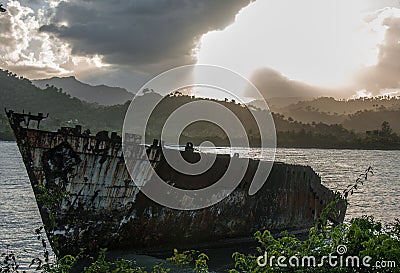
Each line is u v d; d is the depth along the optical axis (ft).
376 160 402.11
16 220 92.07
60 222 56.08
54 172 55.47
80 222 57.98
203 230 71.51
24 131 53.67
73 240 57.67
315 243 24.49
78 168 56.85
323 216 28.25
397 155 507.30
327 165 323.16
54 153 55.21
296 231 88.99
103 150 58.08
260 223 80.59
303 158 384.88
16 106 566.77
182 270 53.57
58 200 32.73
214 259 63.82
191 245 70.33
